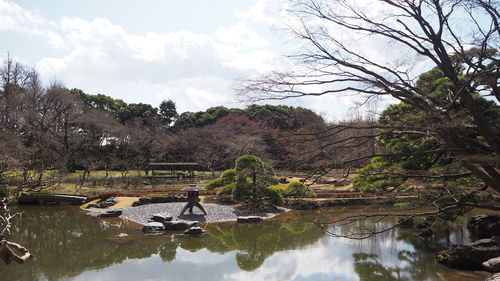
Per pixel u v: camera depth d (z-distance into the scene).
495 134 7.11
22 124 30.73
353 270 11.20
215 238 15.77
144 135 39.56
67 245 14.33
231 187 24.09
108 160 36.75
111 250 13.66
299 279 10.46
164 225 17.41
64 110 31.88
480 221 14.55
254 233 16.88
